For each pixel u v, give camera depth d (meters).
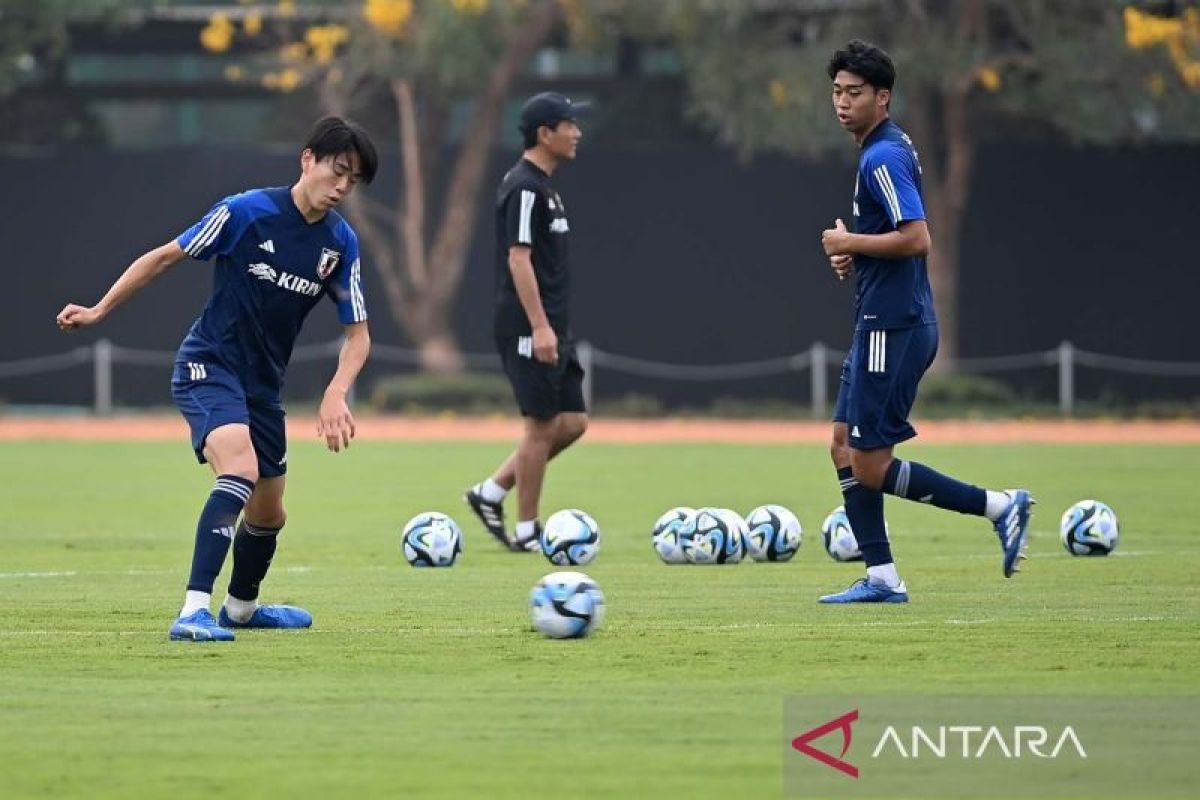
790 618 36.41
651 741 24.86
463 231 129.50
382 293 132.12
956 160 123.88
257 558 35.00
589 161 130.75
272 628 35.31
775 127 121.88
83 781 22.66
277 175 130.38
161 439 106.94
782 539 48.28
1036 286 128.75
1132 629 34.66
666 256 130.50
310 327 131.25
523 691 28.36
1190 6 117.00
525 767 23.39
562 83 134.62
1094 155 128.25
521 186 51.88
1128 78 121.06
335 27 126.25
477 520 62.66
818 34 126.06
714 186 130.00
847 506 39.38
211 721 26.16
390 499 70.31
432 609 38.47
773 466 87.12
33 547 53.47
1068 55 120.06
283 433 34.78
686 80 131.62
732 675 29.70
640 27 124.50
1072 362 128.38
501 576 45.31
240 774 23.02
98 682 29.23
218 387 33.91
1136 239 128.25
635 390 130.88
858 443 38.03
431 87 128.75
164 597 40.88
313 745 24.61
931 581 43.22
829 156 129.12
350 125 33.91
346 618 36.94
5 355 131.88
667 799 21.88
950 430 113.56
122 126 151.38
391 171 132.75
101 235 131.00
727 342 130.25
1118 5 121.06
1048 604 38.66
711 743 24.77
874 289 37.72
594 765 23.52
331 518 62.97
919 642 33.03
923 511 65.62
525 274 51.47
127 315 131.12
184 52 135.00
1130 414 123.88
